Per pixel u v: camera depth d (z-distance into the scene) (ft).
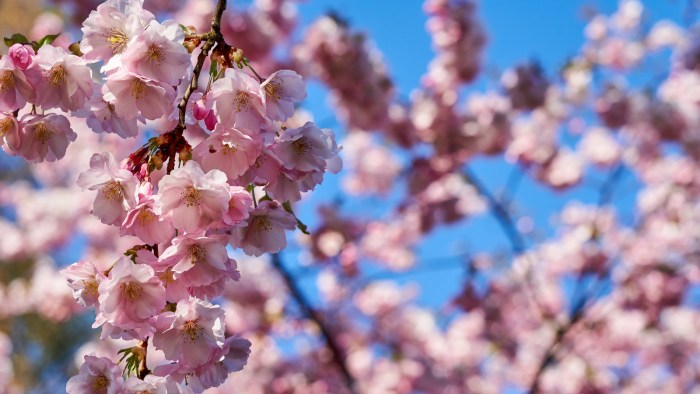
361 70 25.46
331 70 25.40
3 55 6.63
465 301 31.63
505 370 35.06
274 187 6.80
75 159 34.40
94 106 6.96
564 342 30.27
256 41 24.00
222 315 6.18
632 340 34.40
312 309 27.07
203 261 6.20
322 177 6.89
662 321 35.27
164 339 6.14
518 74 29.86
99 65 7.07
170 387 6.05
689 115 32.19
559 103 30.83
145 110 6.53
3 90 6.72
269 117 6.62
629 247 32.63
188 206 6.08
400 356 30.30
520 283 32.24
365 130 27.73
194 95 6.75
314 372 29.45
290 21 24.53
